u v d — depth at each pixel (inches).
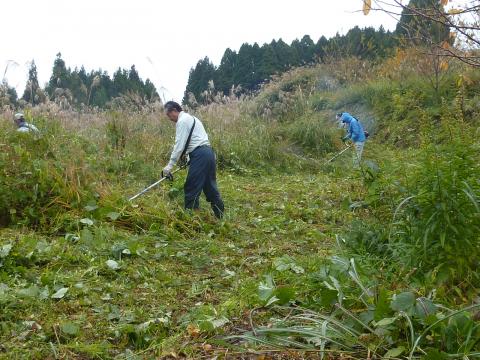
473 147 169.3
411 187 174.4
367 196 227.3
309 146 613.3
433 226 154.9
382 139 659.4
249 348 130.5
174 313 167.5
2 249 197.8
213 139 526.6
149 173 392.2
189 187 286.5
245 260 216.7
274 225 282.2
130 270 199.9
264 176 495.5
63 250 213.3
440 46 143.7
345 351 124.7
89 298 172.4
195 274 206.4
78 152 341.4
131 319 158.1
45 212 263.3
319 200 344.5
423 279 159.0
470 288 152.4
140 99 568.4
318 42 1457.9
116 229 260.5
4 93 431.5
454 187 155.8
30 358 135.4
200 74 1409.9
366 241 208.1
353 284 154.1
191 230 265.0
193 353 134.7
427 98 657.0
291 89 937.5
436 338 121.6
